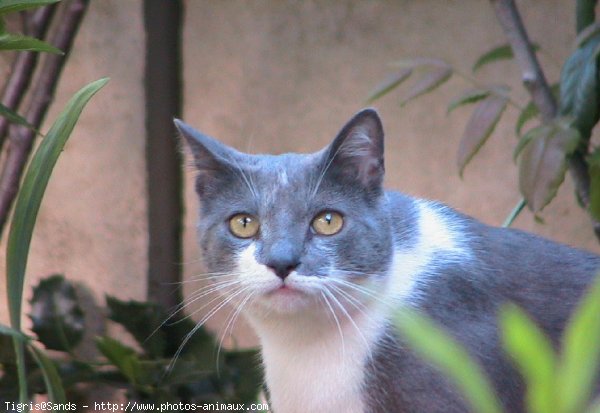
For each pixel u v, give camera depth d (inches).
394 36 320.2
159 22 312.0
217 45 324.8
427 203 211.3
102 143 328.5
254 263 182.2
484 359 182.4
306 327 187.2
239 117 327.3
